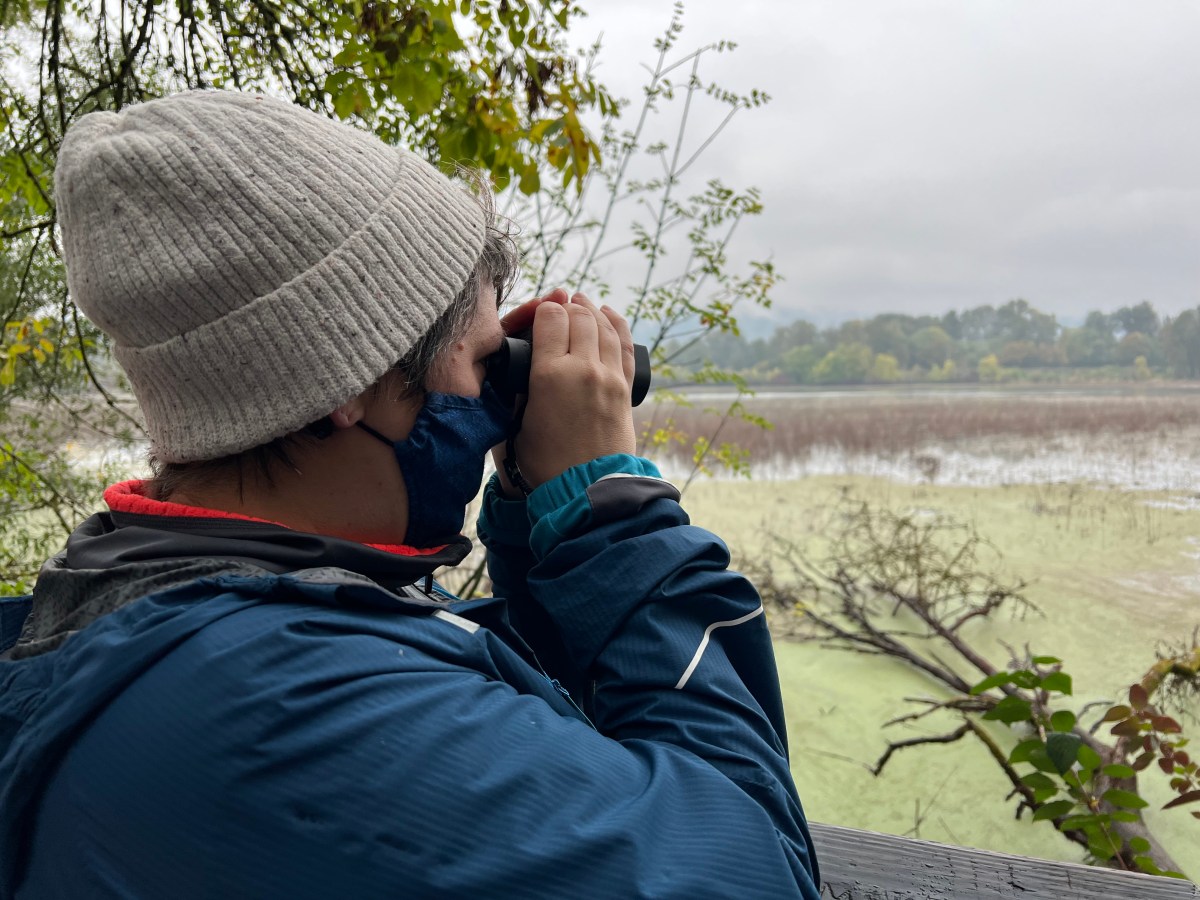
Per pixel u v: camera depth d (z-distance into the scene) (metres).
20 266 3.17
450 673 0.53
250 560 0.56
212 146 0.56
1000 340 103.94
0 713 0.53
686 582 0.67
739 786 0.58
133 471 4.36
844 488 9.67
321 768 0.47
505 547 0.89
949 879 0.98
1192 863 3.51
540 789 0.49
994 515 9.54
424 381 0.66
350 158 0.61
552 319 0.75
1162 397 28.88
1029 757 2.53
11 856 0.52
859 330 106.00
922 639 6.04
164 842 0.46
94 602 0.54
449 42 1.98
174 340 0.57
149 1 2.34
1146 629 5.72
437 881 0.46
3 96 2.68
